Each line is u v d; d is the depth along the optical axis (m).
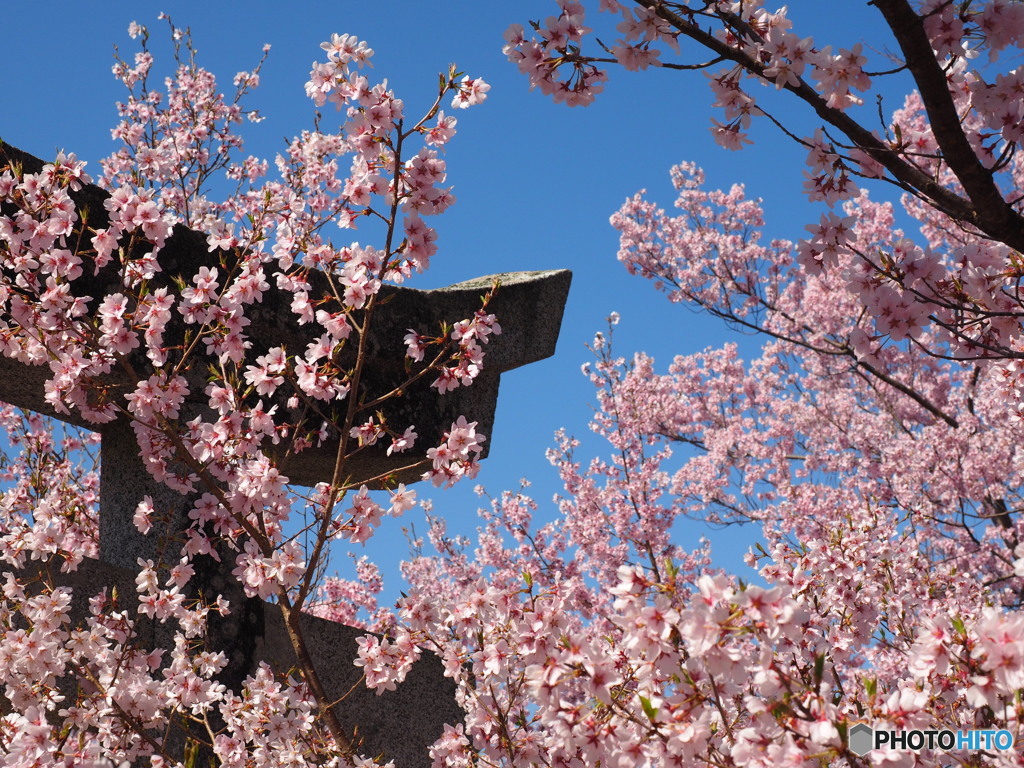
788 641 2.73
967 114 2.76
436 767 3.31
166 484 3.93
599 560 9.91
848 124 2.52
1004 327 2.78
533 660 2.66
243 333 4.27
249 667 4.10
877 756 1.78
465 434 3.43
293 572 3.28
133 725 3.30
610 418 10.65
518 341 5.31
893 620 3.96
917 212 12.40
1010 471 10.43
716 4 2.57
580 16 2.75
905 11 2.20
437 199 3.24
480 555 10.16
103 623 3.54
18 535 3.41
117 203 3.42
